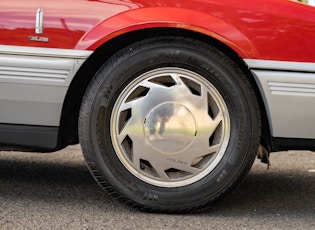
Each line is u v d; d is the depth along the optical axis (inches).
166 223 111.7
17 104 114.0
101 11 112.5
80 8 112.7
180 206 115.0
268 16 112.6
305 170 161.8
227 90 113.7
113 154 114.3
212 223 112.7
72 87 115.3
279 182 146.9
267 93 113.1
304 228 112.4
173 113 113.3
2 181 138.3
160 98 113.3
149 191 114.5
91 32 112.0
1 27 112.7
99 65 117.7
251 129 114.2
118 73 113.0
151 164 114.2
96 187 135.3
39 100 113.7
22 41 112.7
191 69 113.4
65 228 108.3
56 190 132.0
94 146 114.1
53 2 113.0
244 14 112.5
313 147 114.5
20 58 112.9
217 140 114.7
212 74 113.2
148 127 113.4
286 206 126.0
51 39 112.5
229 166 114.1
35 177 143.4
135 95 114.1
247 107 114.0
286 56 112.8
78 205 121.2
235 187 115.2
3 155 168.2
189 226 110.5
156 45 113.0
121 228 108.7
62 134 117.5
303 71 113.0
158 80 114.1
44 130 114.8
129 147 114.8
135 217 114.3
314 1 118.6
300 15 113.0
